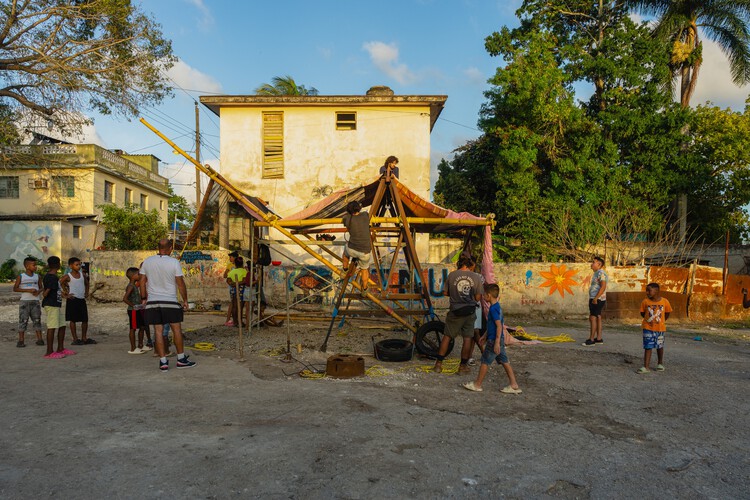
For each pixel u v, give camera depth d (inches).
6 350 327.6
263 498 129.9
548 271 573.6
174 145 365.1
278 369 284.4
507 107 849.5
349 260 361.4
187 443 166.4
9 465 146.0
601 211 847.7
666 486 144.6
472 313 283.0
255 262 444.8
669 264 780.0
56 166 1072.8
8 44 693.3
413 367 301.4
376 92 745.0
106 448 160.7
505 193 878.4
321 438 173.5
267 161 706.8
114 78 705.0
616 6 1013.8
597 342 403.5
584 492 139.7
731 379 285.1
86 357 307.1
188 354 322.7
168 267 276.5
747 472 156.2
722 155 962.7
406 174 703.7
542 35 855.7
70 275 347.9
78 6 687.7
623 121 832.9
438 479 144.6
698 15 967.0
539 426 196.2
